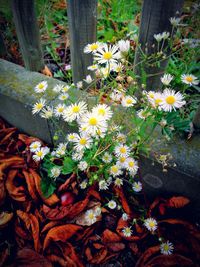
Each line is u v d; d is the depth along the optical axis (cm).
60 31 58
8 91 42
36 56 44
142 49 34
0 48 48
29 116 42
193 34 47
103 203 39
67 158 37
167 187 36
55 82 42
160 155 33
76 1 32
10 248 36
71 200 38
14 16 38
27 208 38
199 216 36
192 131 33
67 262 33
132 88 33
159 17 30
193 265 32
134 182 37
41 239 35
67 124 39
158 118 31
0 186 39
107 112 30
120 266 34
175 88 43
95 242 36
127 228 34
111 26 56
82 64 40
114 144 33
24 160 42
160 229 36
